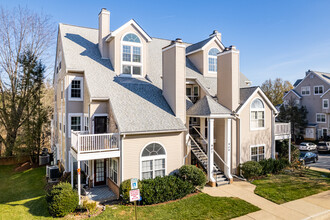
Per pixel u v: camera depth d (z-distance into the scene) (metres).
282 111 40.53
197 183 13.54
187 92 20.16
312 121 41.31
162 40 24.33
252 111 18.30
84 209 11.66
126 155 13.20
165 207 11.84
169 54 16.27
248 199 13.03
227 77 17.39
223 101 17.75
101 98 14.86
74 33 20.83
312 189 14.65
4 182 18.23
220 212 11.34
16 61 25.94
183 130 14.79
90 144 12.98
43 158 24.00
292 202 12.67
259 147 18.73
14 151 23.47
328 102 38.81
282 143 21.36
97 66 18.06
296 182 16.05
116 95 15.41
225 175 16.33
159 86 18.31
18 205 12.78
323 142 31.67
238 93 17.39
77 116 18.19
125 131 12.91
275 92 64.81
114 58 18.27
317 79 40.75
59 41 21.75
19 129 26.55
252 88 18.53
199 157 17.00
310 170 19.89
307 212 11.48
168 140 14.58
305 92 42.69
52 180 17.03
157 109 15.47
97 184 15.67
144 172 13.78
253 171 16.23
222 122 17.05
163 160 14.48
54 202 10.88
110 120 14.82
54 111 25.77
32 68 24.78
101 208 11.84
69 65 17.08
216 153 16.36
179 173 14.23
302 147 32.12
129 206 11.98
